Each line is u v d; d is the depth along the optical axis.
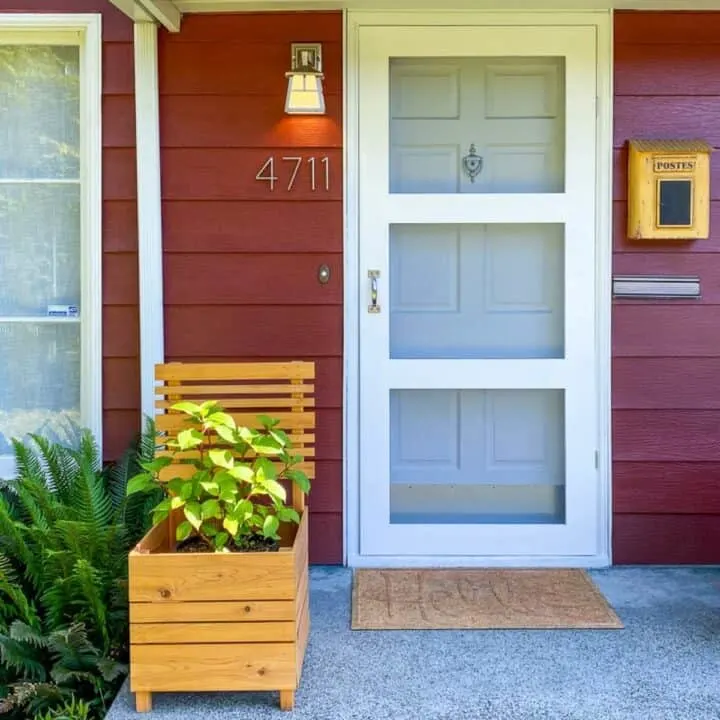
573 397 3.09
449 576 2.99
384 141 3.06
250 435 2.24
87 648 2.33
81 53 3.10
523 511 3.15
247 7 2.96
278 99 3.04
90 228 3.07
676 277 3.06
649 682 2.22
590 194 3.06
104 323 3.10
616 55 3.03
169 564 2.08
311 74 2.95
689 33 3.03
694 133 3.04
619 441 3.10
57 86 3.14
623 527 3.12
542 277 3.12
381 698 2.15
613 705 2.11
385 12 3.02
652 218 2.97
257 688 2.10
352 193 3.06
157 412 3.04
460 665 2.32
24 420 3.19
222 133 3.05
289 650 2.09
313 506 3.11
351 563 3.11
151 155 3.02
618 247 3.07
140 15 2.90
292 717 2.06
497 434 3.15
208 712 2.10
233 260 3.07
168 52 3.03
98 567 2.49
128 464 2.88
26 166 3.15
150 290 3.04
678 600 2.78
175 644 2.09
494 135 3.10
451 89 3.09
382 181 3.06
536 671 2.29
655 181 2.96
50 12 3.04
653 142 3.01
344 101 3.04
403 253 3.12
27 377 3.18
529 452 3.15
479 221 3.07
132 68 3.05
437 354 3.13
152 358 3.04
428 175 3.10
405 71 3.08
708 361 3.08
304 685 2.21
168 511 2.22
